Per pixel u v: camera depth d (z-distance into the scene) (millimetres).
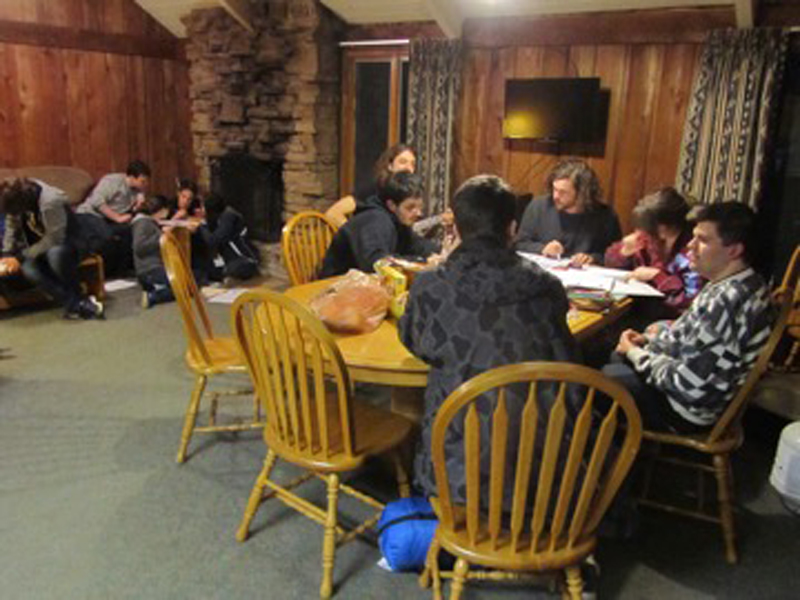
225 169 5582
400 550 1870
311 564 1966
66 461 2480
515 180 4270
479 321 1473
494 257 1469
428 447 1655
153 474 2412
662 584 1936
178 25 5734
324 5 4727
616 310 2289
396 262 2330
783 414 2562
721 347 1824
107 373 3289
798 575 1988
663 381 1933
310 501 2266
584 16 3789
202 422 2811
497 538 1479
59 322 4012
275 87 5109
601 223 3119
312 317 1644
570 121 3824
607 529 1712
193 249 4801
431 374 1606
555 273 2623
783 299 1930
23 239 4027
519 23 4031
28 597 1811
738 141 3277
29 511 2174
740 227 1795
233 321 1805
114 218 5047
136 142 5867
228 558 1981
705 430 2018
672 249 2643
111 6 5473
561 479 1523
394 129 4832
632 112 3744
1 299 4082
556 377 1303
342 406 1741
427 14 4402
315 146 5004
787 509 2295
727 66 3268
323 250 3145
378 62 4828
